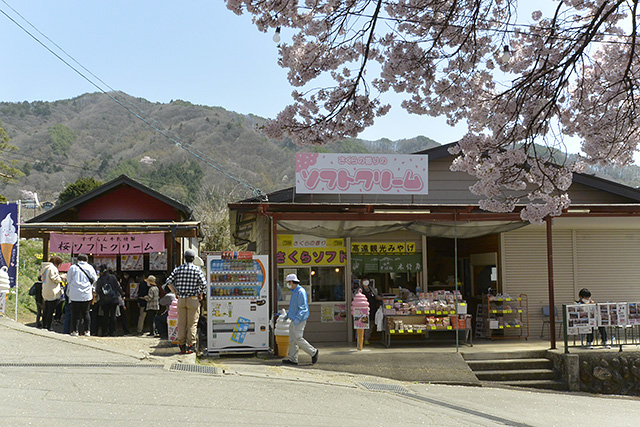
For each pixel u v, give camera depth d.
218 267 11.18
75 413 5.78
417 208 11.91
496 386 10.52
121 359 8.90
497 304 14.00
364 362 10.77
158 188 84.88
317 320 13.30
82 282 11.24
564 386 11.00
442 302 12.74
